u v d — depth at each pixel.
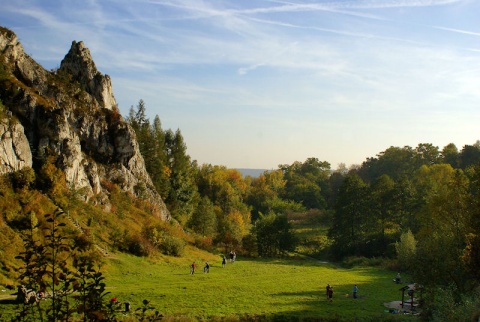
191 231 105.56
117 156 89.88
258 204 181.62
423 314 36.25
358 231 105.94
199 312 36.66
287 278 62.94
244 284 54.09
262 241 102.81
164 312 35.69
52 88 78.88
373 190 109.69
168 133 144.62
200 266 70.38
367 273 72.50
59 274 9.62
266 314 37.47
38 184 61.12
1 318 25.48
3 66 69.50
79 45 95.19
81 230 58.59
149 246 69.00
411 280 42.25
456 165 161.25
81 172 72.75
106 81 96.62
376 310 41.56
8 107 66.62
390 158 185.75
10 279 38.28
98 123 87.06
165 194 112.38
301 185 191.50
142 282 51.31
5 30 73.81
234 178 196.38
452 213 47.69
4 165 55.75
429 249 39.78
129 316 31.47
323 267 82.50
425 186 103.75
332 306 42.69
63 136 69.69
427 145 181.00
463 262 37.72
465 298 32.19
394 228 108.94
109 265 54.56
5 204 49.59
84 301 9.30
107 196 80.31
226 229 105.75
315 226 140.00
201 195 161.75
